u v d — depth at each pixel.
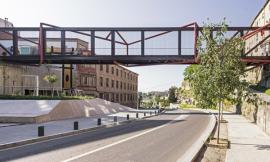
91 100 45.25
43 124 27.38
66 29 42.78
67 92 54.44
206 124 29.64
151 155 13.22
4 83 40.50
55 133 20.39
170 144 16.47
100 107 46.59
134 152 13.92
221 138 19.16
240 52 16.88
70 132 21.34
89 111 41.22
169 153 13.71
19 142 16.25
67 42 60.84
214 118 38.41
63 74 55.09
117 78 85.31
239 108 48.88
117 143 16.78
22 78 44.78
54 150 14.39
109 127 26.94
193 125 28.61
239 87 16.62
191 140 18.11
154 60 42.16
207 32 17.12
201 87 17.00
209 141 17.59
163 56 41.88
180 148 15.12
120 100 88.25
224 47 16.61
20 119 28.62
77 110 38.09
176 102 141.50
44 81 50.06
